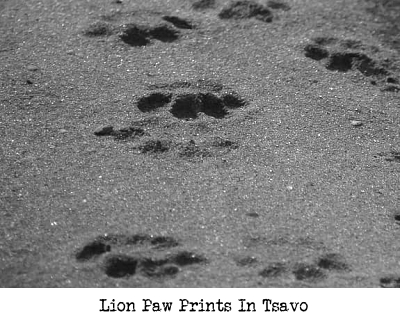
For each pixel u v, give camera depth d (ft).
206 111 16.51
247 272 12.28
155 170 14.42
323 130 16.12
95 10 19.57
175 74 17.37
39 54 17.78
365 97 17.51
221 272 12.24
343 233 13.24
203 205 13.58
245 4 20.17
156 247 12.58
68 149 14.82
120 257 12.30
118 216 13.19
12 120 15.49
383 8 20.93
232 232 13.00
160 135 15.38
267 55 18.49
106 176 14.15
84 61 17.66
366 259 12.75
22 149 14.71
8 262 12.19
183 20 19.47
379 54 18.99
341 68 18.56
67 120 15.64
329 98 17.26
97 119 15.72
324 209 13.78
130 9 19.67
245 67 17.95
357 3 21.07
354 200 14.10
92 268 12.20
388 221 13.69
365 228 13.43
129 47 18.35
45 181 13.92
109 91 16.65
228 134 15.64
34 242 12.58
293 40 19.16
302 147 15.48
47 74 17.07
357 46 19.20
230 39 18.98
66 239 12.66
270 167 14.76
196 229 13.01
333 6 20.80
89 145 14.96
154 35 18.83
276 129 15.94
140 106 16.30
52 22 19.04
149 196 13.71
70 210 13.28
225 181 14.25
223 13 19.92
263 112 16.44
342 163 15.14
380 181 14.71
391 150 15.76
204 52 18.39
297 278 12.28
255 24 19.63
